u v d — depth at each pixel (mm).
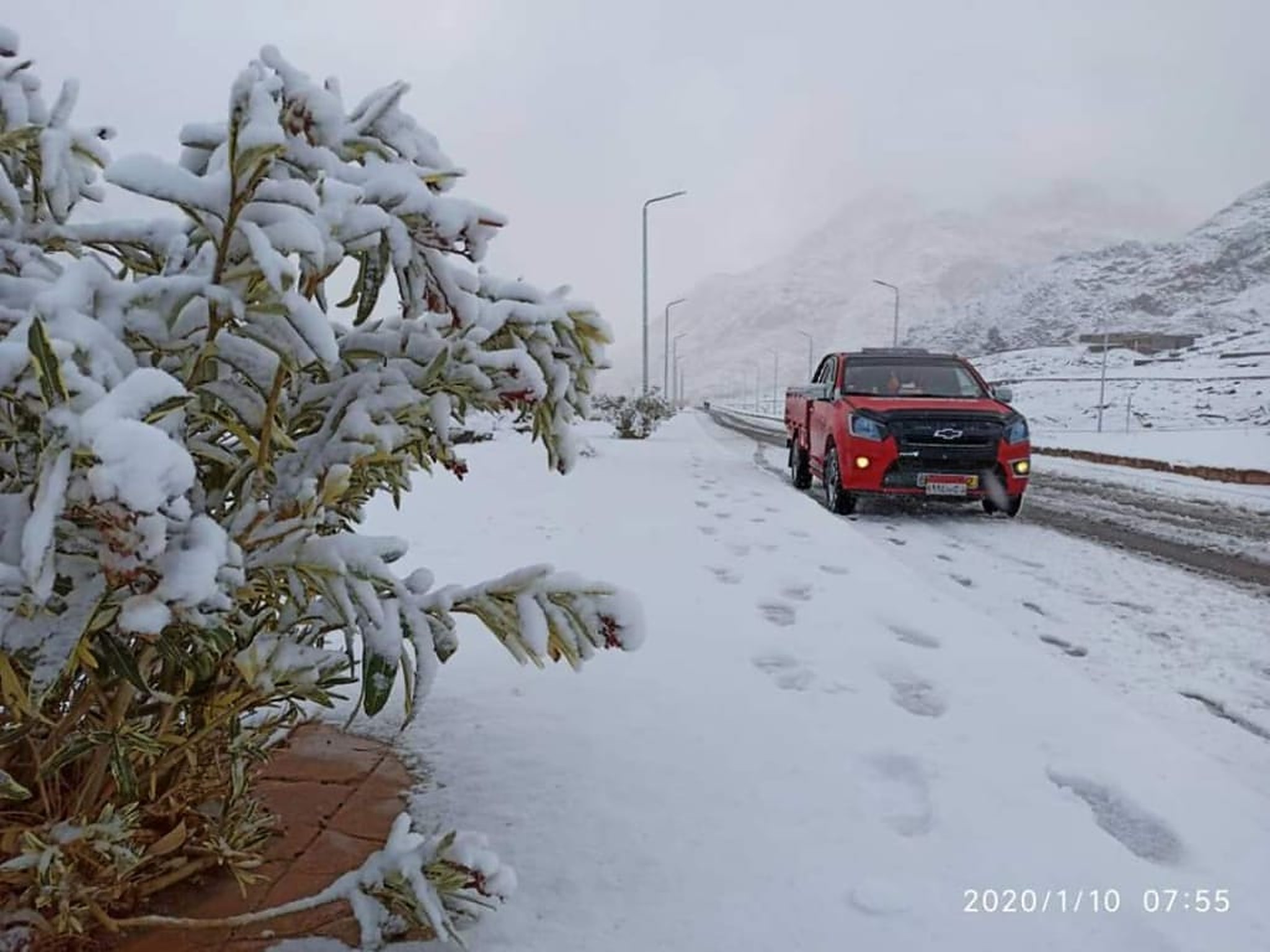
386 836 2260
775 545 6590
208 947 1797
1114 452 20578
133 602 1243
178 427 1471
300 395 1766
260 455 1574
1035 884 2121
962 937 1904
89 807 1713
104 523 1202
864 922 1941
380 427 1679
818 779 2637
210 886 2020
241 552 1464
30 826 1697
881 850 2248
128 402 1220
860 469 9547
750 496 9773
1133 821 2543
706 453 17344
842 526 7648
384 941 1816
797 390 13188
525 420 2523
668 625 4273
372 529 6754
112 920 1662
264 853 2172
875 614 4621
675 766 2701
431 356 1792
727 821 2367
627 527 7211
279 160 1566
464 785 2553
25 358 1229
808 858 2191
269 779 2580
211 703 1737
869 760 2824
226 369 1628
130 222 1659
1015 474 9602
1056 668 3797
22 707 1349
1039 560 7613
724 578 5430
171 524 1267
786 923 1921
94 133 1882
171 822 1983
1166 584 6695
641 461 14203
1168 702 4121
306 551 1578
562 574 1815
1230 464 16891
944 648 4059
